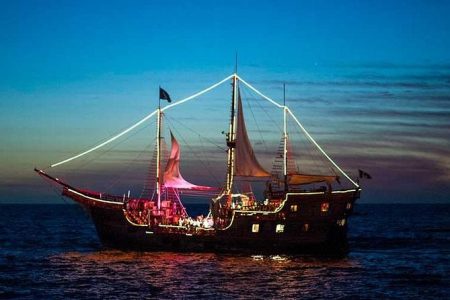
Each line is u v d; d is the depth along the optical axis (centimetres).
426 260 9088
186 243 8819
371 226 18962
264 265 8156
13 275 7506
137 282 7019
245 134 9356
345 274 7631
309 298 6272
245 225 8581
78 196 8956
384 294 6469
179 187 9206
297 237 8562
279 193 8688
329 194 8531
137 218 8944
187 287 6744
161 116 9238
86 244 11656
